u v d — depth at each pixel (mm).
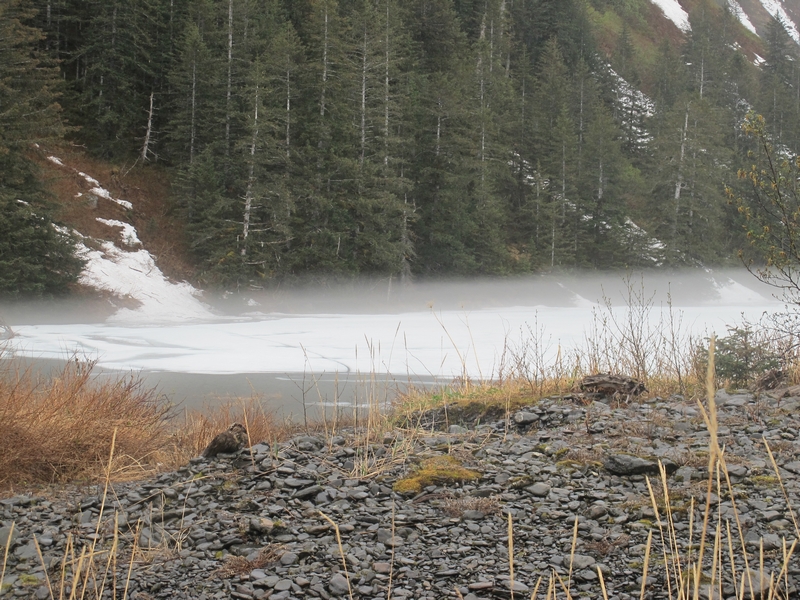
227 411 6949
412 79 51500
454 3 73375
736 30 131000
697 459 4379
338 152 43906
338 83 44969
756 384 6805
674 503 3725
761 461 4312
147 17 45344
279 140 43250
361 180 43094
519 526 3570
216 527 3734
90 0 42062
